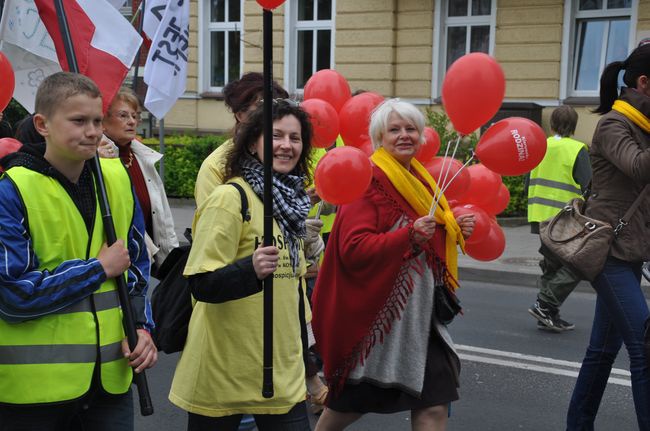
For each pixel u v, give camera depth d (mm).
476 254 3748
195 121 17125
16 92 4055
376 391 3248
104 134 4266
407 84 14906
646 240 3617
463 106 3350
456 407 4695
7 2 3957
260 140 2840
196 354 2832
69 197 2520
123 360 2613
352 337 3215
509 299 7742
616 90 3805
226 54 17078
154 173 4477
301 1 16109
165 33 8070
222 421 2842
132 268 2748
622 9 13086
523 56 13758
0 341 2443
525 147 3293
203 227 2723
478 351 5871
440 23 14539
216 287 2648
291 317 2861
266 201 2689
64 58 3348
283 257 2842
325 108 3789
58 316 2469
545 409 4684
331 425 3369
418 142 3275
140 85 16938
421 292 3213
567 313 7094
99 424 2611
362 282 3180
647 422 3580
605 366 3861
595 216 3707
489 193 3771
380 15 14875
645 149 3566
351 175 3080
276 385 2805
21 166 2461
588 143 13305
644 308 3617
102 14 3309
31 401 2439
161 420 4480
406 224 3230
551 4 13438
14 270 2373
